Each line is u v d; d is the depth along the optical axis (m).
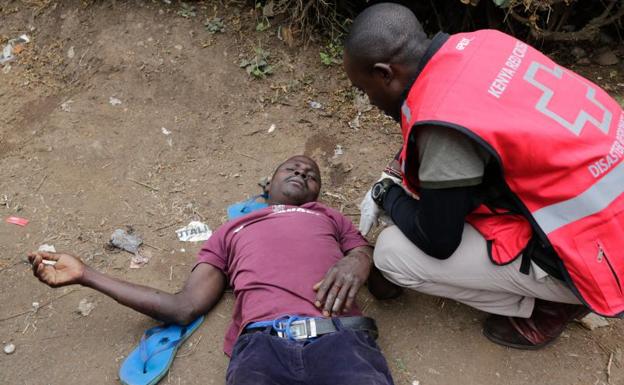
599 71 3.61
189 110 3.50
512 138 1.63
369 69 1.83
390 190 2.17
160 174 3.17
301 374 1.88
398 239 2.11
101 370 2.24
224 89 3.57
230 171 3.20
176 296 2.33
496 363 2.24
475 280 2.06
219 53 3.68
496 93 1.68
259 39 3.74
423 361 2.25
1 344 2.32
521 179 1.74
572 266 1.77
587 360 2.24
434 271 2.09
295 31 3.75
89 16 3.83
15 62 3.76
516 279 1.98
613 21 3.56
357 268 2.19
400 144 3.31
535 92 1.72
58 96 3.59
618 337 2.31
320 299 2.11
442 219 1.77
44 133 3.37
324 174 3.18
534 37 3.59
